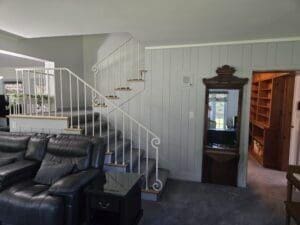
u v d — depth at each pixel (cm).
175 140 411
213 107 382
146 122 424
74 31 315
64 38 477
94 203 226
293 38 338
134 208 249
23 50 383
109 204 221
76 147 288
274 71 360
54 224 217
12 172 257
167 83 405
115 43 502
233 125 376
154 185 328
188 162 407
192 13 241
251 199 331
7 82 751
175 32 314
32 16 253
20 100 428
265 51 352
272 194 348
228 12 238
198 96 391
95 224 234
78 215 236
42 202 220
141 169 367
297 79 429
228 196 340
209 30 304
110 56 493
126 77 484
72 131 355
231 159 374
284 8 226
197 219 277
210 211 296
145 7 226
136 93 422
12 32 320
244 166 376
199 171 402
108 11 236
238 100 367
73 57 506
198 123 396
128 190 229
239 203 318
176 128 409
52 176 266
